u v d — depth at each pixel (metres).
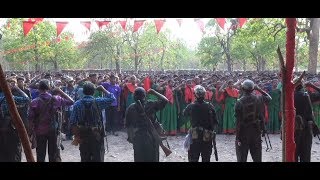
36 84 11.06
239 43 47.41
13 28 23.34
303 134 6.80
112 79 12.45
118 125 13.14
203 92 6.44
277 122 12.41
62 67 58.12
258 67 51.41
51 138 6.74
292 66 2.84
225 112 12.38
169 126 12.16
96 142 6.02
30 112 6.67
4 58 50.91
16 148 6.52
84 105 5.99
